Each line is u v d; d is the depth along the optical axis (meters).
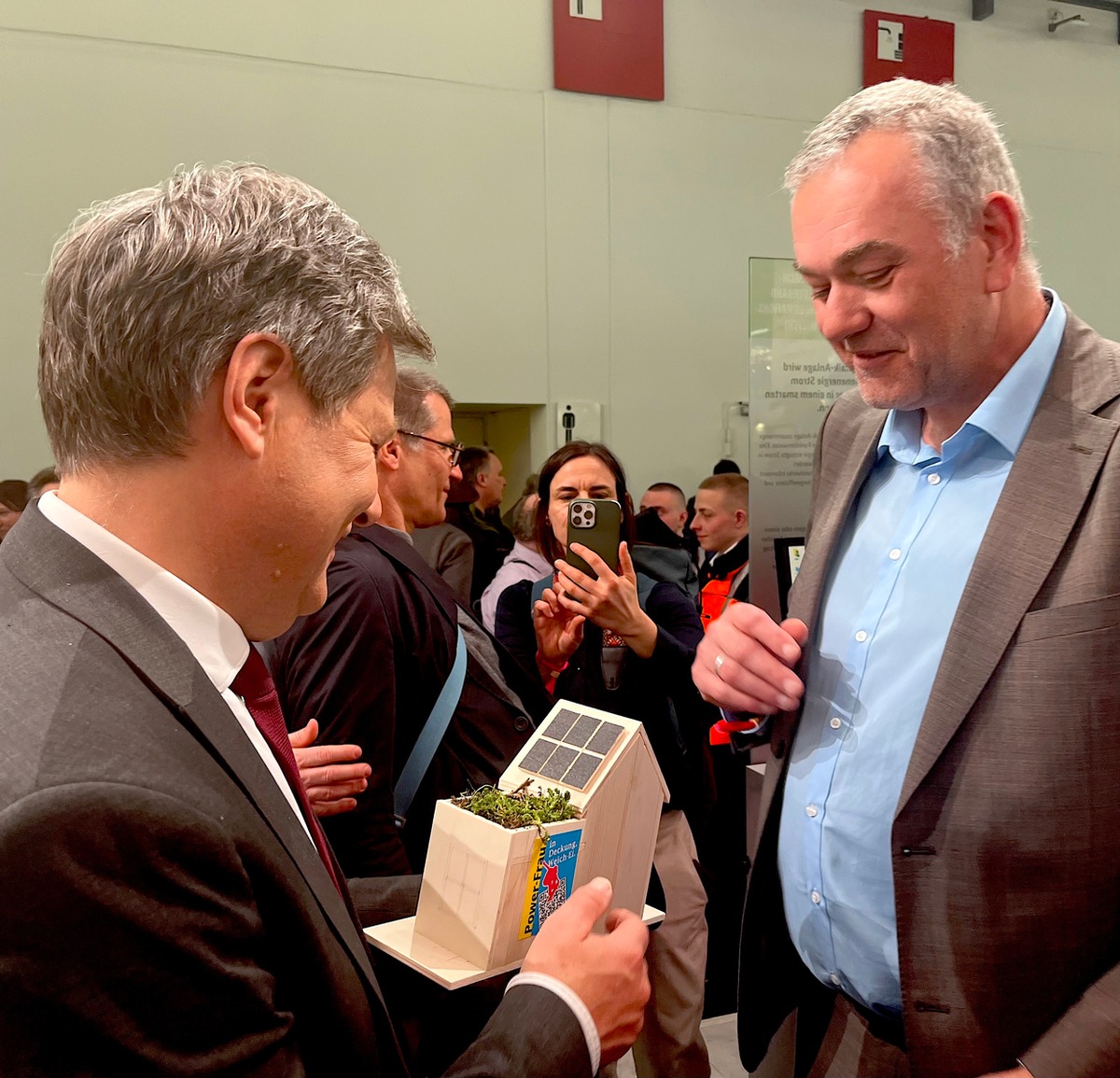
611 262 3.63
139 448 0.57
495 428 3.97
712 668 1.11
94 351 0.56
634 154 3.62
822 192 0.91
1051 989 0.85
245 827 0.55
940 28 3.95
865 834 0.99
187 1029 0.49
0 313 2.84
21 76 2.82
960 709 0.88
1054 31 4.20
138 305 0.55
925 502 1.02
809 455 2.18
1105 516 0.85
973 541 0.97
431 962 1.01
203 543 0.60
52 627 0.54
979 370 0.93
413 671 1.50
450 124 3.34
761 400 2.12
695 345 3.79
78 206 2.90
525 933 1.02
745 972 1.19
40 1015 0.45
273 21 3.09
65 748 0.48
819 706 1.08
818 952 1.07
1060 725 0.83
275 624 0.67
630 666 1.92
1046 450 0.90
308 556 0.64
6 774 0.46
